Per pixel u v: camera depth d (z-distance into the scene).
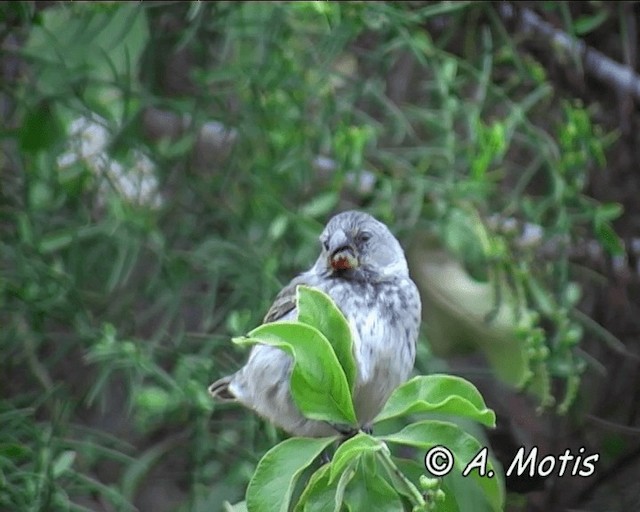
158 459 10.38
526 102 10.09
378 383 8.11
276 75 10.15
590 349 11.50
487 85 9.96
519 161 11.90
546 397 9.33
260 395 8.37
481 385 11.16
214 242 9.91
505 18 11.09
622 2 11.15
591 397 11.44
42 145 10.38
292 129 10.21
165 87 11.05
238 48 10.65
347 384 5.76
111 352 9.18
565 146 10.05
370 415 8.16
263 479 5.71
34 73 10.34
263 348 8.35
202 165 11.21
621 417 11.39
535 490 10.76
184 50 11.23
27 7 10.31
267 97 10.20
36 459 8.99
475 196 9.88
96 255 10.16
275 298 9.57
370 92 10.09
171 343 10.25
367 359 8.03
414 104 11.38
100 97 11.05
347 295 8.21
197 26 9.92
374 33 11.21
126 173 10.35
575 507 10.76
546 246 11.00
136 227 9.99
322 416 5.78
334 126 10.48
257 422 9.49
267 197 10.16
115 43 9.98
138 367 9.20
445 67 10.01
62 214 10.51
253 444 9.46
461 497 6.80
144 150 10.29
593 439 11.19
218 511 9.23
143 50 10.49
